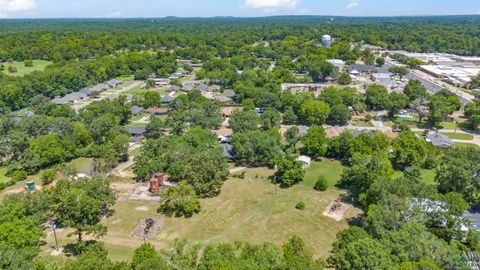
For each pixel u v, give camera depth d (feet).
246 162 341.00
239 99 526.16
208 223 242.99
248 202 269.03
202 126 413.39
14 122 389.39
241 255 171.01
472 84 613.93
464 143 383.24
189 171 286.66
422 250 167.73
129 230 236.63
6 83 547.08
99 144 377.30
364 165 272.92
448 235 203.31
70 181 255.09
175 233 232.73
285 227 234.99
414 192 222.89
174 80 651.66
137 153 366.84
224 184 297.33
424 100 476.13
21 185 301.63
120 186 296.51
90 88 619.26
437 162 322.14
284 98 495.00
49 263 184.85
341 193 279.08
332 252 193.26
